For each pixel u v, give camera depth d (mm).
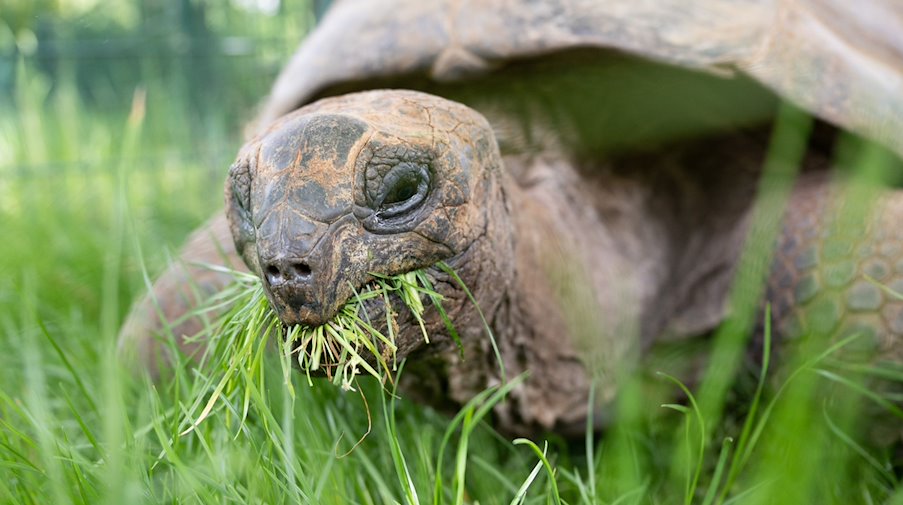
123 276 983
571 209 705
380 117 525
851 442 601
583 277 667
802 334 690
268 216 492
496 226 571
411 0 731
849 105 693
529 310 622
